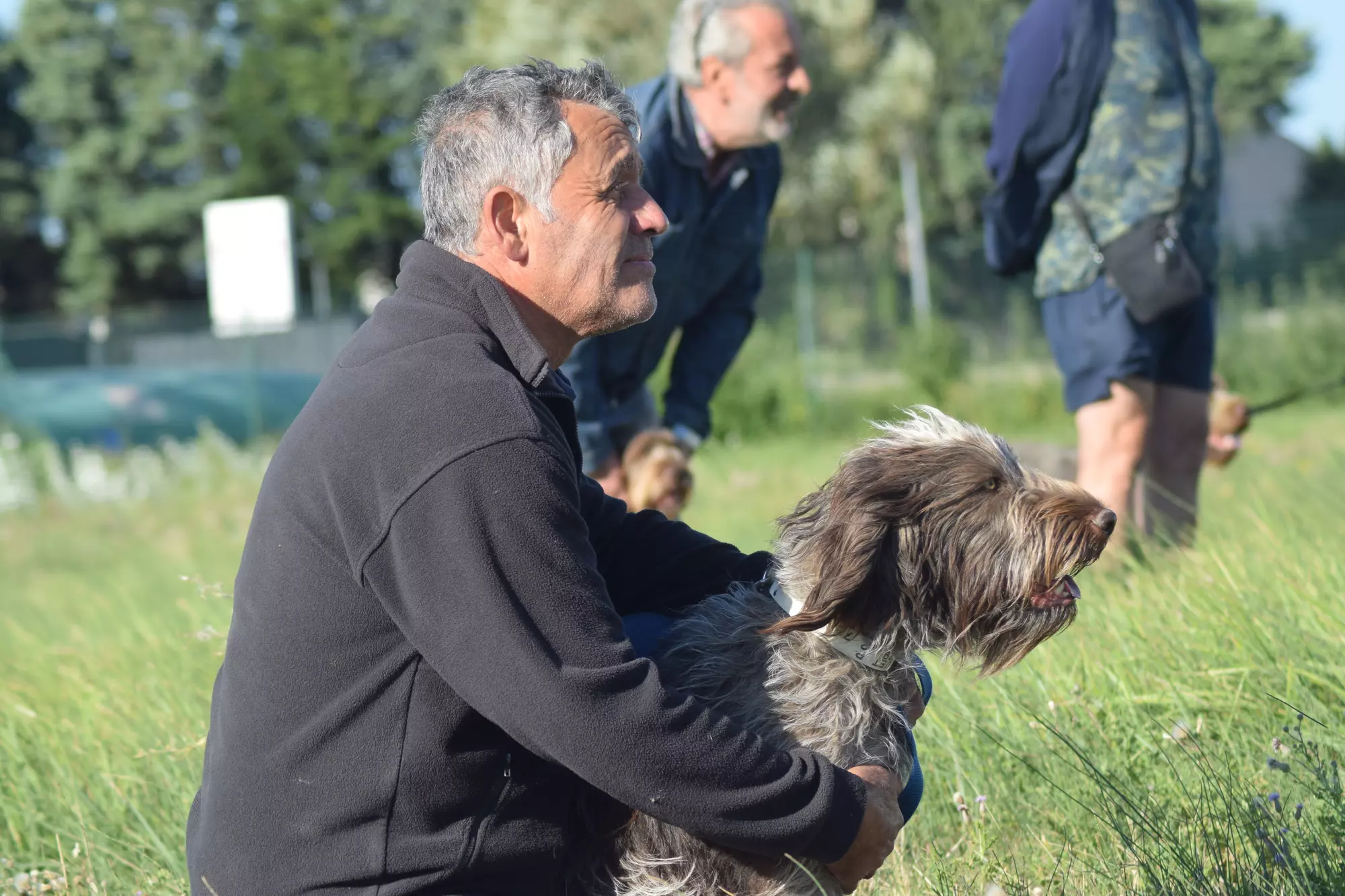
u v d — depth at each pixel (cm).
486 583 252
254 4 5725
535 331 297
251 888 265
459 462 254
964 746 409
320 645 261
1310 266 2253
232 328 2289
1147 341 599
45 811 435
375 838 262
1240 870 304
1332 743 367
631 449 602
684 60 552
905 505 298
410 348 270
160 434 2056
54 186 5872
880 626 298
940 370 2164
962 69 4331
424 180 293
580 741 254
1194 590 477
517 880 278
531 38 3516
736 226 600
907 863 361
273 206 1912
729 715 296
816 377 2192
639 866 289
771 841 268
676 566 346
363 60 5281
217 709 277
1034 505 302
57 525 1556
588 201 286
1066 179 600
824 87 3869
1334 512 616
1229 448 757
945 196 4228
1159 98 587
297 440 268
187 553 1161
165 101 5906
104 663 605
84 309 5850
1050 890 313
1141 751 399
